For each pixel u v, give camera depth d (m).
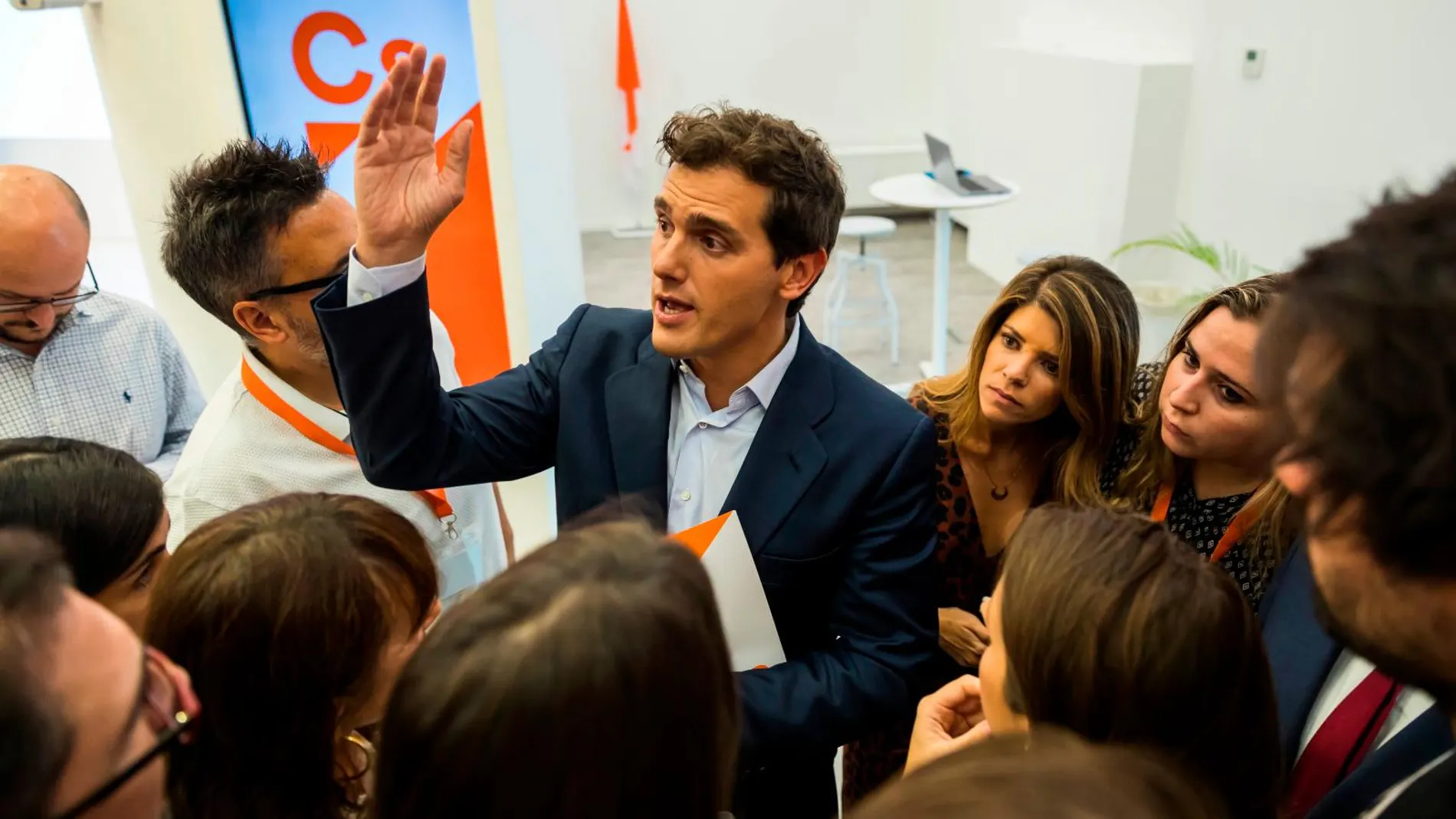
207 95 1.90
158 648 0.63
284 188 1.11
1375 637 0.45
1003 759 0.39
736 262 0.93
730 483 1.10
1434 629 0.42
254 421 1.24
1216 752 0.59
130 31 1.85
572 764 0.41
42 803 0.38
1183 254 4.77
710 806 0.48
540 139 2.03
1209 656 0.59
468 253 2.05
